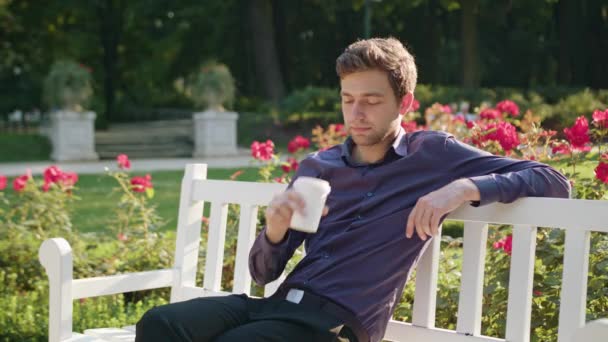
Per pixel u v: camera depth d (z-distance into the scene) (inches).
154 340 111.5
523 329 115.6
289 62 1416.1
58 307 140.3
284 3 1380.4
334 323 112.2
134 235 259.4
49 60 1512.1
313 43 1466.5
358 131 119.0
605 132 179.5
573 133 179.2
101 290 146.2
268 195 145.1
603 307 152.3
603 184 166.2
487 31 1478.8
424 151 119.1
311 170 127.9
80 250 258.4
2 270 260.5
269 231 114.7
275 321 112.4
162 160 929.5
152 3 1398.9
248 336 109.3
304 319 112.0
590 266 153.2
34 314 223.1
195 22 1416.1
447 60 1513.3
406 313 169.5
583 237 109.3
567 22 1354.6
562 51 1368.1
